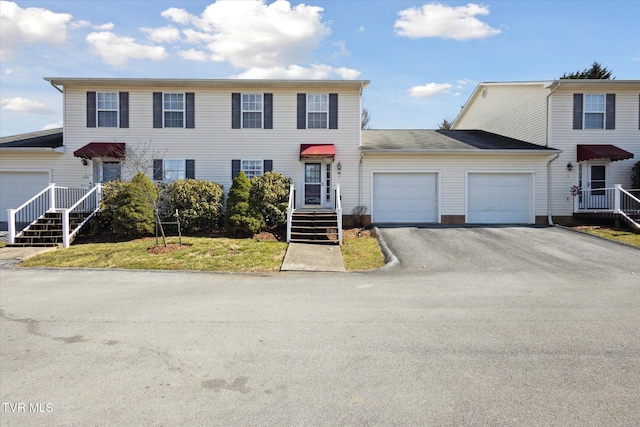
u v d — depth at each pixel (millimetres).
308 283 7750
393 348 4336
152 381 3576
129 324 5164
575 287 7285
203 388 3445
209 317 5457
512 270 8906
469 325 5105
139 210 12594
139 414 3031
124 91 15641
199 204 13805
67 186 15688
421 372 3744
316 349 4309
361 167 15906
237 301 6332
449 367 3852
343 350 4281
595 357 4082
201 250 10852
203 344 4457
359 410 3088
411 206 16031
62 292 6957
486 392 3365
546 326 5059
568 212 15875
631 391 3375
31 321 5297
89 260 9875
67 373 3738
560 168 15922
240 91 15859
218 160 15844
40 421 2938
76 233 12609
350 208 15922
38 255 10477
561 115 16031
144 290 7125
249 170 15930
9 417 2988
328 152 14977
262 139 15906
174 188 13898
